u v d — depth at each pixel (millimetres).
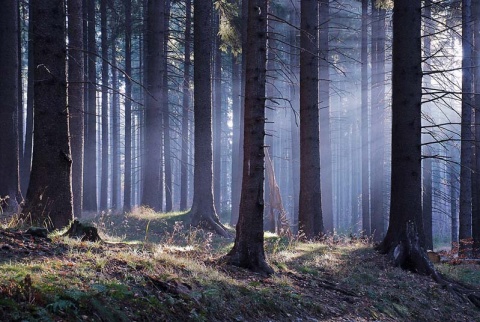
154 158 23625
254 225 10719
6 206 16672
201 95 18641
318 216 17656
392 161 14461
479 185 21062
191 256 10492
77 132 19141
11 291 6012
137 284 7586
